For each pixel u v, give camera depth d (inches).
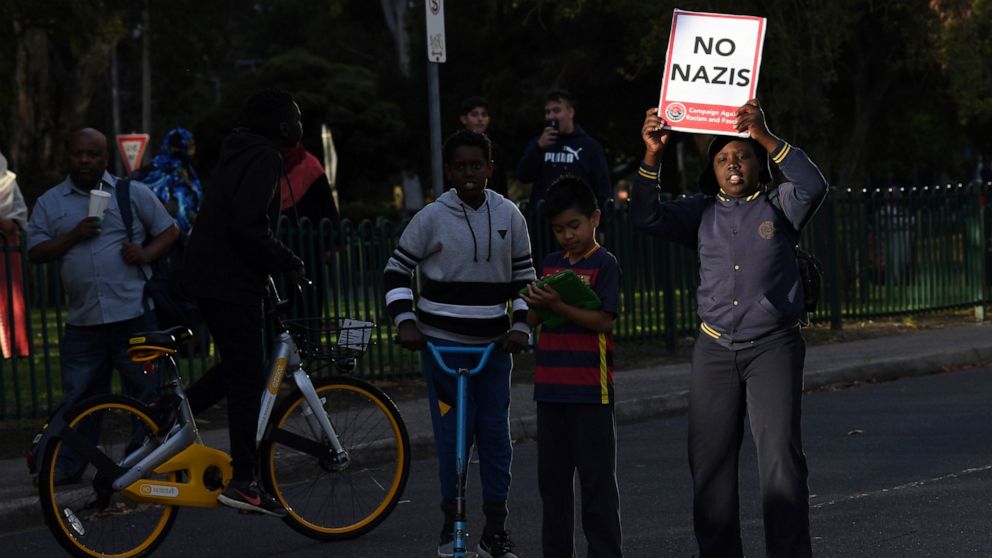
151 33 1526.8
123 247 354.9
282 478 312.5
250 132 305.3
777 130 886.4
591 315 243.8
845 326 703.7
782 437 233.5
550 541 252.7
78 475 296.7
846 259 705.0
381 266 536.7
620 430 450.9
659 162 243.6
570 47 1200.2
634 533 303.4
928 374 569.6
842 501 327.3
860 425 436.8
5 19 1147.3
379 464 364.8
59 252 352.8
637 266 617.3
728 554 244.1
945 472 358.6
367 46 2252.7
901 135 1320.1
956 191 745.6
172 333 304.5
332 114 1833.2
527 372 550.3
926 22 862.5
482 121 500.7
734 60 238.7
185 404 301.3
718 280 238.7
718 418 239.8
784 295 235.1
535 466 391.9
